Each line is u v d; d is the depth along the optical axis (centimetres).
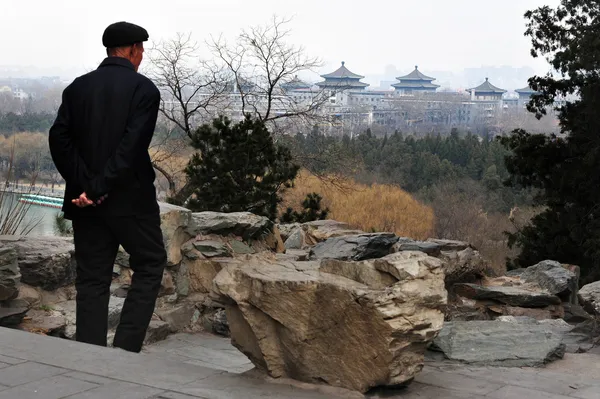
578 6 2944
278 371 399
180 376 366
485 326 559
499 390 394
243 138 1956
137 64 477
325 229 1210
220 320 767
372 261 396
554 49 2994
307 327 387
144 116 448
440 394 381
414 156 8550
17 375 351
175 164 2938
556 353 521
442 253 980
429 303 374
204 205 1914
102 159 444
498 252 6306
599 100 2702
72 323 658
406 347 369
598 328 671
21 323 636
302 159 3109
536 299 912
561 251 2825
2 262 625
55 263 698
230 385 366
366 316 368
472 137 10050
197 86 3048
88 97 450
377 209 6338
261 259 457
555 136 2942
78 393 328
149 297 466
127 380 350
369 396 375
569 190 2850
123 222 452
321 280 386
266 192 1944
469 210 6906
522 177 3056
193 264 813
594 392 411
